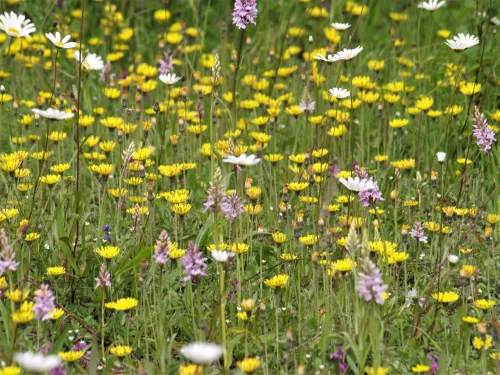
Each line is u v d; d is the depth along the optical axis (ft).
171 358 16.01
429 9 28.32
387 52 33.32
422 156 26.25
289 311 16.94
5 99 24.29
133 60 33.55
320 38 33.45
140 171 20.99
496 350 14.57
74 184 23.24
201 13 40.01
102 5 38.52
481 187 23.48
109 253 16.72
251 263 18.62
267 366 14.69
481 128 19.02
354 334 15.11
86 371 15.29
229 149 16.72
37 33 34.37
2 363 13.28
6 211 18.53
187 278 14.78
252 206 18.79
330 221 20.47
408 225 20.43
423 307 16.12
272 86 27.94
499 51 27.12
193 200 22.11
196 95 30.68
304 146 25.17
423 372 14.64
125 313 15.83
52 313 14.67
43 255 19.06
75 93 24.54
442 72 30.53
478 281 18.88
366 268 13.60
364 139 27.35
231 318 16.53
